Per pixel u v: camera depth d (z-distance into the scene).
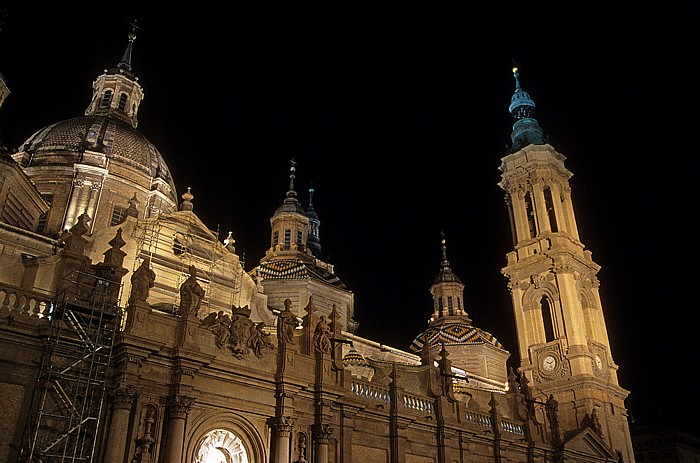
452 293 70.81
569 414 51.53
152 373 23.42
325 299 55.56
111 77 54.97
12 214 39.22
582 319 55.59
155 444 22.69
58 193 44.50
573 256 58.16
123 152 48.47
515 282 60.03
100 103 53.91
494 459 38.44
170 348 23.94
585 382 51.66
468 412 38.00
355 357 43.34
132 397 22.45
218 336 26.12
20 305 22.53
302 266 56.16
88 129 48.69
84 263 25.00
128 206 46.47
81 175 44.94
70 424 20.47
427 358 37.81
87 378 21.89
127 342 22.58
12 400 20.72
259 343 27.48
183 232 38.19
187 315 25.06
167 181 50.88
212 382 25.20
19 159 45.66
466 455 36.06
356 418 30.75
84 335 22.39
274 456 26.11
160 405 23.36
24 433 20.47
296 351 28.89
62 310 22.61
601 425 51.12
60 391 21.62
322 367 29.36
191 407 23.89
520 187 63.44
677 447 86.25
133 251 35.50
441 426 34.88
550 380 53.97
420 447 33.66
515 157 64.38
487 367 61.38
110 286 24.45
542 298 59.19
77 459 20.69
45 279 29.73
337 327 32.00
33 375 21.38
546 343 55.72
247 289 40.22
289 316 29.36
